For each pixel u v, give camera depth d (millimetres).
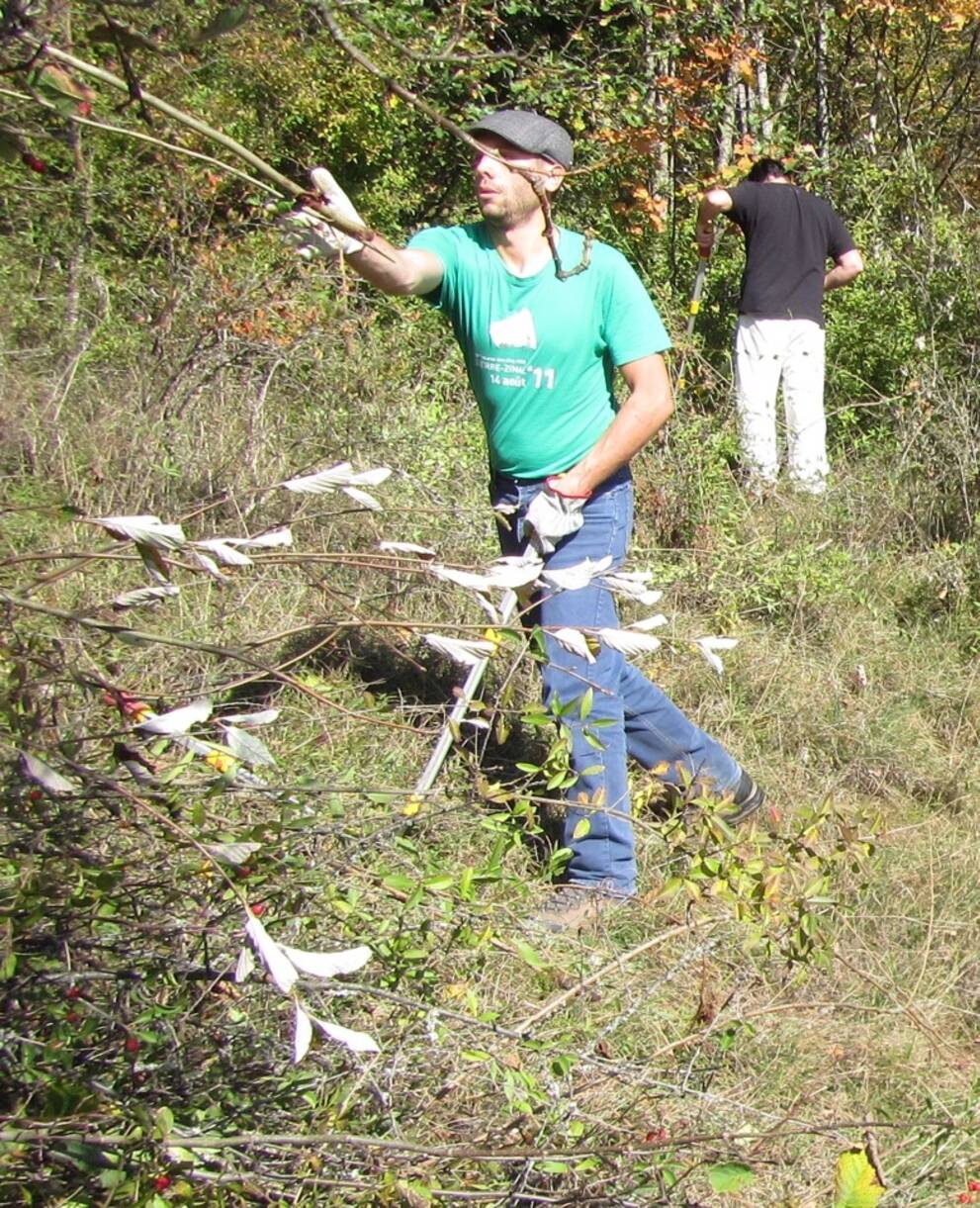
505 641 2705
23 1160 2277
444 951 2910
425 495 5617
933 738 5156
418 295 4086
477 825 3855
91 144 5594
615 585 2779
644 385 3980
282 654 4645
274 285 6473
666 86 9422
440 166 10273
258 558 2381
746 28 10336
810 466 7398
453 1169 2643
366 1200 2439
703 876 3037
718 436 6930
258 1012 2707
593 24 9258
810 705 5109
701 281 8094
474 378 4121
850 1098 3359
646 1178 2611
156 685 4125
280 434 6074
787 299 7508
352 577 5145
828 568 6023
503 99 9312
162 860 2652
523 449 4086
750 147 9750
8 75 2051
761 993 3645
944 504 6871
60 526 5188
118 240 7023
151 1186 2213
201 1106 2506
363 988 2633
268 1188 2469
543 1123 2629
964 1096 3391
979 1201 2973
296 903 2660
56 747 2359
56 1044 2342
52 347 6551
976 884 4250
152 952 2600
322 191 3121
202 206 6961
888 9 11125
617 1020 3070
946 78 13023
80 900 2434
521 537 4121
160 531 2209
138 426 5914
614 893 3602
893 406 8023
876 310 8516
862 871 4066
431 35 7465
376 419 6129
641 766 4355
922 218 9547
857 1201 2299
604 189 9352
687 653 5270
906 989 3760
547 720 2979
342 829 2824
